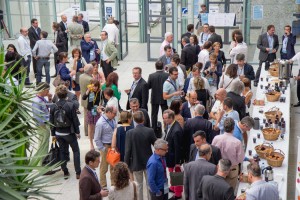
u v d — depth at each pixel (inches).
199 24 741.9
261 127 402.6
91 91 446.0
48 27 810.8
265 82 521.0
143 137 351.9
